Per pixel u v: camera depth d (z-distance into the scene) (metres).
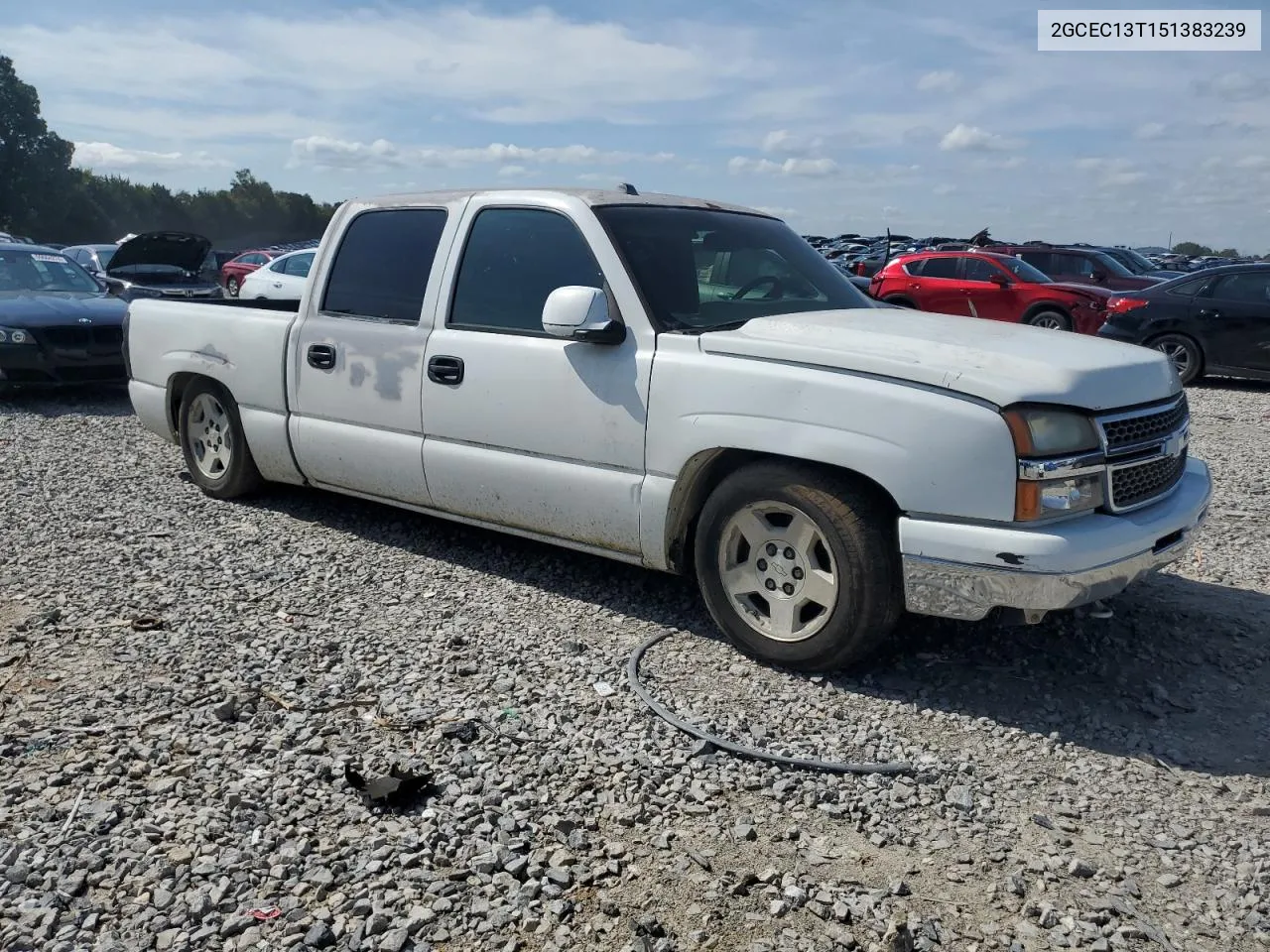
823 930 2.59
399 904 2.64
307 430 5.67
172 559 5.29
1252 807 3.21
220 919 2.58
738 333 4.19
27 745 3.36
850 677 4.06
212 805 3.06
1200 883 2.84
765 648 4.11
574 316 4.24
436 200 5.27
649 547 4.40
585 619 4.61
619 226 4.64
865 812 3.14
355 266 5.54
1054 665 4.22
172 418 6.70
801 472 3.93
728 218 5.20
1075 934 2.60
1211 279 13.37
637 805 3.12
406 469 5.21
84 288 11.41
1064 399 3.58
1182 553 4.12
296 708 3.68
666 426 4.22
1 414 9.51
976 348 3.93
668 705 3.79
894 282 17.36
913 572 3.70
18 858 2.79
